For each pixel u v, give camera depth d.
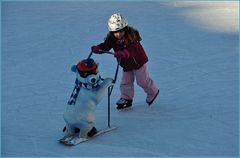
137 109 10.62
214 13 18.84
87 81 8.87
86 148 8.88
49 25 17.83
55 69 13.36
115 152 8.73
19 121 10.10
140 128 9.70
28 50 15.07
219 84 11.97
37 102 11.10
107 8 20.08
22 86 12.13
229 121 9.92
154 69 13.11
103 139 9.23
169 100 11.08
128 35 9.84
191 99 11.11
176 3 20.70
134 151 8.75
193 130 9.55
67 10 19.92
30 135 9.46
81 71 8.84
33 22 18.30
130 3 20.80
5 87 12.08
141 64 10.13
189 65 13.37
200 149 8.80
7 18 18.94
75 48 15.16
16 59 14.25
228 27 16.98
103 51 9.75
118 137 9.31
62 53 14.71
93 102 9.02
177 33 16.39
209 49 14.69
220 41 15.45
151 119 10.11
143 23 17.72
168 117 10.18
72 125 9.12
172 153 8.66
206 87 11.79
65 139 9.09
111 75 12.78
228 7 19.77
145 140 9.16
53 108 10.76
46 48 15.22
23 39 16.23
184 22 17.70
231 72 12.79
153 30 16.83
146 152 8.71
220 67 13.16
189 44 15.22
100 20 18.34
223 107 10.62
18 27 17.70
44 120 10.15
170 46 15.04
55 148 8.93
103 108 10.70
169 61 13.71
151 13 19.09
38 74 12.99
